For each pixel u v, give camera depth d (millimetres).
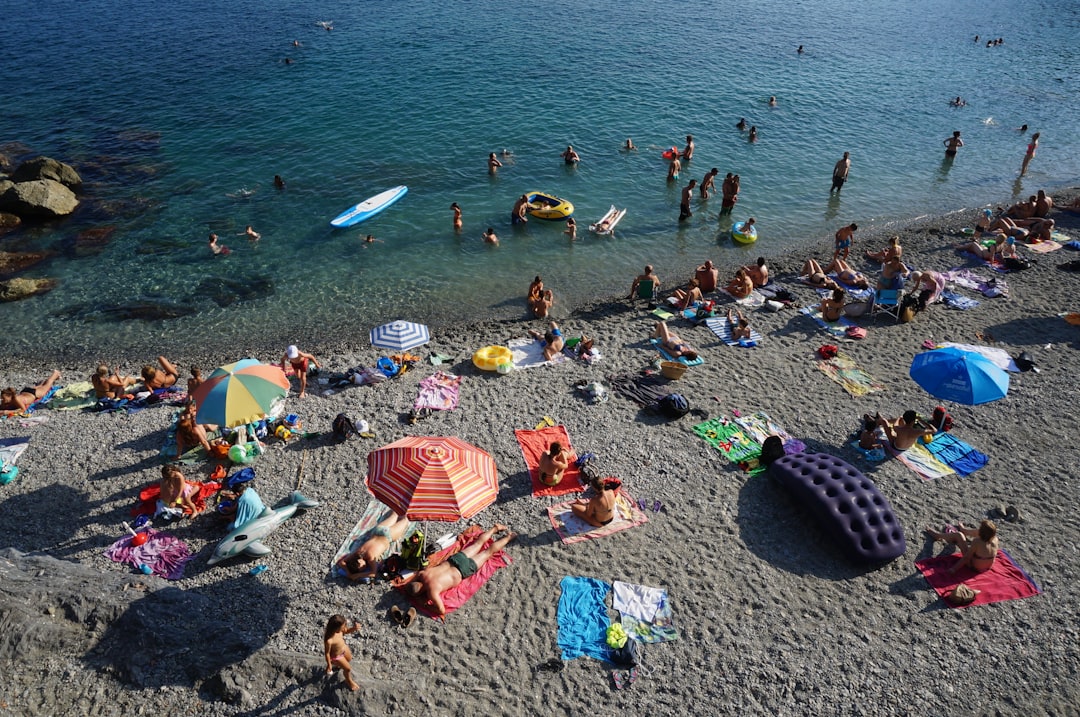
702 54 54500
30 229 28703
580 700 11391
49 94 43094
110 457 16531
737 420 17984
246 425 16969
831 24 66250
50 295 24719
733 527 14773
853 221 31781
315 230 29031
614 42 56438
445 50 52656
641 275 26969
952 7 76625
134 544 13883
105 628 11656
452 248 28203
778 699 11477
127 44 53125
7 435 17328
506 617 12703
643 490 15688
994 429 17719
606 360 20766
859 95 47406
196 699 10898
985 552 13461
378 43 53906
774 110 43969
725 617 12805
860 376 19891
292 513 14539
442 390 19156
